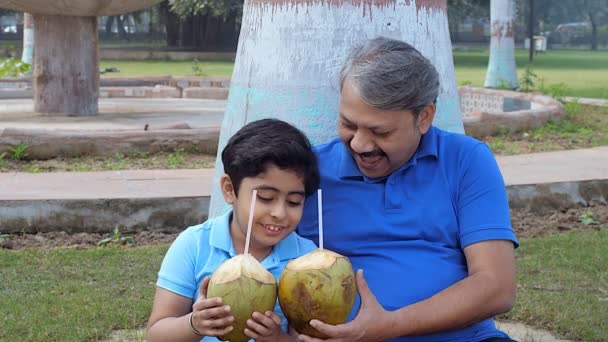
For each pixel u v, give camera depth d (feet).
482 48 178.81
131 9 43.24
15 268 19.97
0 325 16.19
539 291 18.61
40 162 31.60
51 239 22.74
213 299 8.88
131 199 23.26
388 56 10.01
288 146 9.55
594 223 24.86
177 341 9.45
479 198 10.71
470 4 150.20
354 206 10.98
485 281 10.19
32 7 41.70
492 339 10.56
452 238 10.83
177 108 49.19
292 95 14.08
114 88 58.49
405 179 10.89
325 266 9.15
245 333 9.05
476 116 39.91
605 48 188.34
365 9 13.89
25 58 75.51
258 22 14.62
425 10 14.24
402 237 10.80
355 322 9.46
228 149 9.84
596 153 33.01
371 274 10.74
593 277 19.62
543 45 155.02
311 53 14.01
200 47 154.30
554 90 60.64
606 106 54.24
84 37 43.42
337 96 14.01
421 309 9.86
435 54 14.38
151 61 133.39
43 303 17.53
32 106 47.96
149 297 18.10
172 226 23.49
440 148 10.97
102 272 19.83
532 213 25.77
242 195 9.73
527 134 39.93
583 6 182.50
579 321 16.70
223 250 10.23
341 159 11.13
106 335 16.03
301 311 9.16
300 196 9.77
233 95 15.05
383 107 9.91
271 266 10.24
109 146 32.65
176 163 31.58
